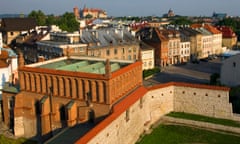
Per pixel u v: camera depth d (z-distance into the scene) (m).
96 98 42.84
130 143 46.12
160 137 49.34
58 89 45.69
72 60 57.34
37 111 48.62
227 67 74.19
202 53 139.75
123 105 43.31
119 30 104.12
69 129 42.22
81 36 92.81
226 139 47.72
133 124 47.41
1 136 48.59
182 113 57.44
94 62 54.78
